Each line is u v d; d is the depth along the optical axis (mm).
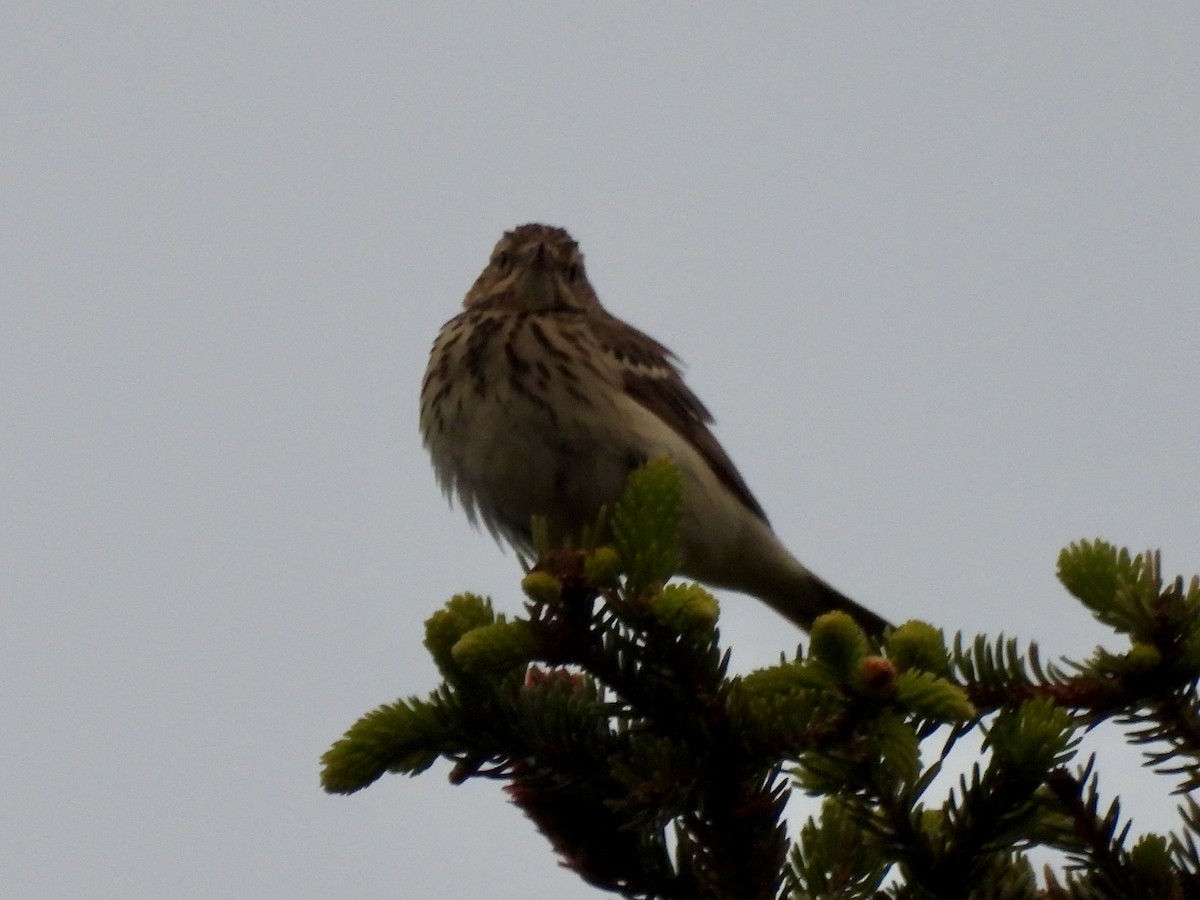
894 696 6996
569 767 8227
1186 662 7559
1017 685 7875
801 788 7621
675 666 7852
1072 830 7766
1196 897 7348
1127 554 7848
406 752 8258
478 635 8023
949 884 7422
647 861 8227
